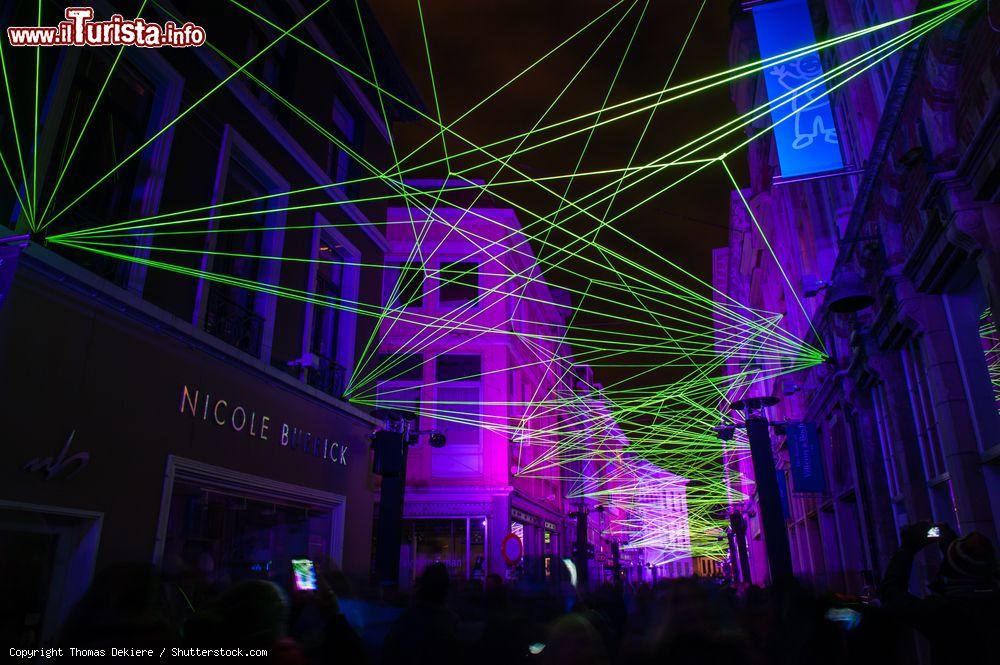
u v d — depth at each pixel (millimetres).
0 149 7441
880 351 11031
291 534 12938
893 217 9492
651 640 3371
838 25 12242
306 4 14516
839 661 3639
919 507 10141
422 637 4375
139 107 9781
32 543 7375
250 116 12281
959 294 8500
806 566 21750
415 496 25219
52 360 7555
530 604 6145
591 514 48969
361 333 16266
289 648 3057
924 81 7566
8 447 6914
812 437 15930
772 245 23203
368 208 17062
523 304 31375
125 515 8516
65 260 7684
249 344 12031
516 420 28266
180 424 9750
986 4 6070
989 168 6266
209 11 11281
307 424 13500
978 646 2826
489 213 29125
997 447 7492
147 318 9039
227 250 11781
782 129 11391
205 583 7910
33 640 7086
